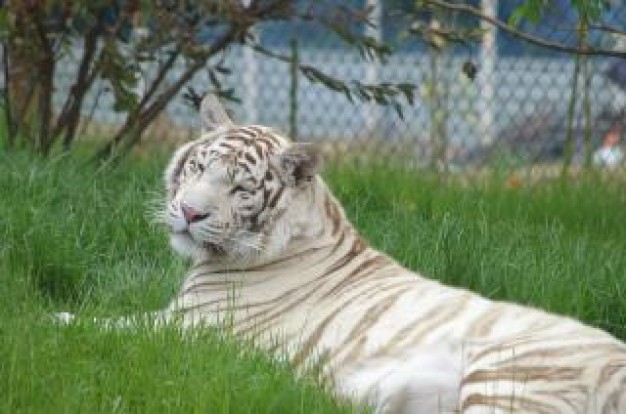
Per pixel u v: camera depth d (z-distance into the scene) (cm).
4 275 1731
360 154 2716
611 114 2861
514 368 1310
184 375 1375
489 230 2053
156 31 2273
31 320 1495
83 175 2156
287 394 1334
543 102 3045
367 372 1409
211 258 1594
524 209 2294
